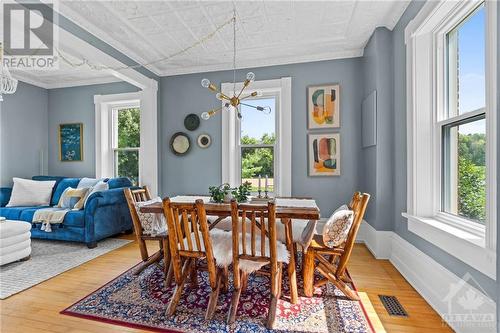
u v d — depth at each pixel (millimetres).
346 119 3432
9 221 2760
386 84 2777
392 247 2680
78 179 4020
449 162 1982
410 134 2266
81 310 1778
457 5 1736
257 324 1628
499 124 1211
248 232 2148
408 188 2291
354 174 3416
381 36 2789
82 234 3178
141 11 2502
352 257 2805
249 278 2277
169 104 4004
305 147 3553
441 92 2086
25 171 4250
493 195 1261
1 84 2369
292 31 2916
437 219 1999
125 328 1589
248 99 3791
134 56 3438
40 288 2107
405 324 1625
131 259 2777
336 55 3436
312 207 2004
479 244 1357
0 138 3947
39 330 1562
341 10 2518
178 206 1653
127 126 4293
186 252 1735
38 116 4422
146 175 3812
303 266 2004
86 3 2355
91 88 4352
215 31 2910
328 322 1646
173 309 1735
